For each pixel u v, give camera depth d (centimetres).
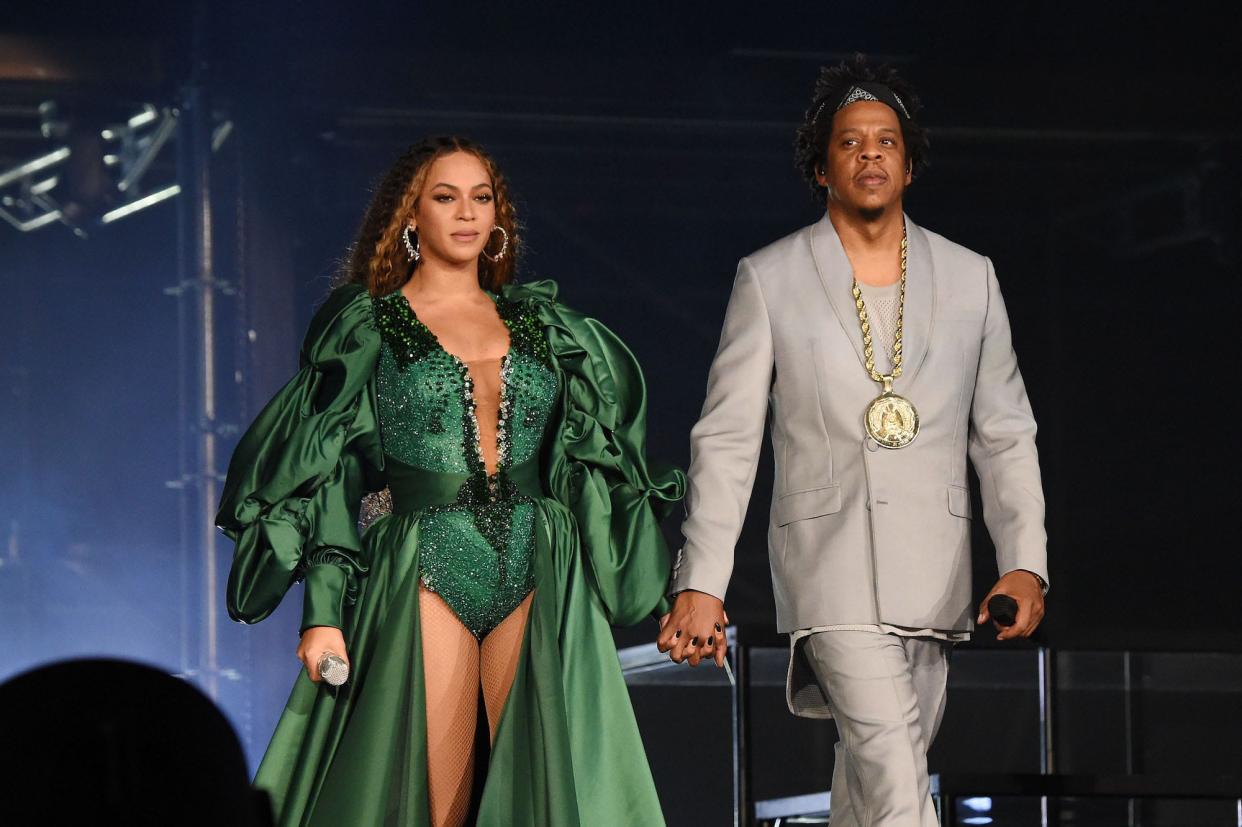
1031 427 965
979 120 2823
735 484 945
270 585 898
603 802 915
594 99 2723
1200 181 2911
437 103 2692
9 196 2852
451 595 922
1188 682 1459
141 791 262
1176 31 2755
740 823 1181
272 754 883
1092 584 3047
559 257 2955
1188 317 3056
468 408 939
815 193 1048
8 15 2589
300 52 2620
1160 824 1352
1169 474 3069
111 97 2644
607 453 973
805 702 968
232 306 2633
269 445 932
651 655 1477
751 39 2698
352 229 2766
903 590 917
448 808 916
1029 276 3077
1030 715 2281
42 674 263
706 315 2991
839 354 944
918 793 902
